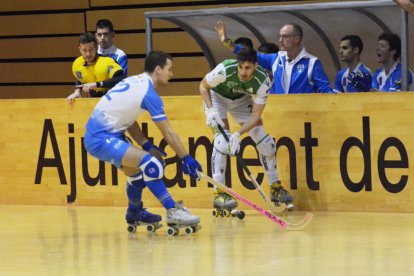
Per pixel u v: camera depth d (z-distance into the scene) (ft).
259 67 55.01
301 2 83.82
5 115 67.00
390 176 56.75
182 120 61.46
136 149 49.47
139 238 49.70
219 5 87.04
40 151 66.13
